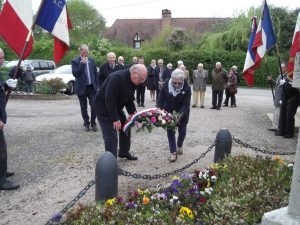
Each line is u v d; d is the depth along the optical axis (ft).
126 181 17.56
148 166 19.94
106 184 12.77
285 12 103.96
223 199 12.26
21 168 19.31
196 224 11.46
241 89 88.53
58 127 30.42
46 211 14.29
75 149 23.21
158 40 122.83
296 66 10.16
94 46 110.11
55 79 55.42
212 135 28.84
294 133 29.55
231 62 97.50
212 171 14.76
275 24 99.04
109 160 12.90
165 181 17.63
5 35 16.80
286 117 28.25
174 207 12.39
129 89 18.20
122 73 17.92
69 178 17.92
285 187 13.56
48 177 18.02
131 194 13.29
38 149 23.16
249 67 29.17
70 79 59.88
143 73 17.98
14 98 51.06
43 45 105.29
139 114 18.62
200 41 118.73
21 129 29.48
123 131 19.92
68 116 36.55
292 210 10.25
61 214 11.96
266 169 14.99
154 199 12.81
